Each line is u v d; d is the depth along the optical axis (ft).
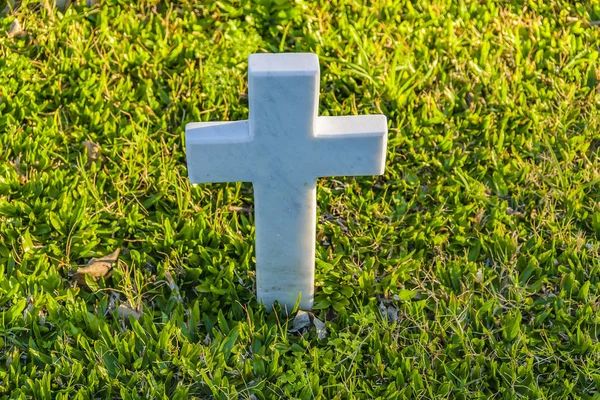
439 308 5.94
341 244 6.39
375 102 7.18
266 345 5.70
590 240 6.38
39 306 5.77
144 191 6.54
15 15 7.50
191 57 7.41
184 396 5.38
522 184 6.79
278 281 5.74
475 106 7.25
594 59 7.64
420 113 7.18
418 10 7.88
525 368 5.57
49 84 7.15
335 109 7.11
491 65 7.52
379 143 5.15
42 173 6.51
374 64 7.43
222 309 5.96
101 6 7.63
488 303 5.84
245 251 6.18
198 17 7.70
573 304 5.98
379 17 7.80
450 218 6.48
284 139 5.08
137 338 5.64
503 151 6.97
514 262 6.16
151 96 7.13
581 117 7.30
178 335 5.64
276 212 5.39
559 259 6.26
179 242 6.19
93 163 6.60
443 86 7.32
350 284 6.09
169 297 5.97
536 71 7.57
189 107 7.09
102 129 6.91
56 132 6.82
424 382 5.52
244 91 7.26
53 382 5.44
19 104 6.93
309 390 5.41
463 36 7.69
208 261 6.12
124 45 7.40
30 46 7.35
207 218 6.39
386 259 6.28
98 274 6.05
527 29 7.86
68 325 5.67
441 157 6.91
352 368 5.55
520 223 6.48
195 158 5.14
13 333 5.65
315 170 5.23
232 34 7.52
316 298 6.01
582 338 5.72
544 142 7.04
